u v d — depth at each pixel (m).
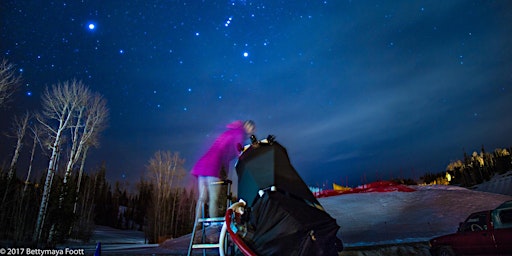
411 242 6.89
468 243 6.15
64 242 15.24
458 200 11.95
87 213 27.28
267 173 2.66
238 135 4.51
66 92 16.97
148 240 24.12
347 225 9.52
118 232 31.89
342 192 15.80
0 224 13.48
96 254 3.90
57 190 15.12
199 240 8.52
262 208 2.47
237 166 2.97
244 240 2.49
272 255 2.34
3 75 15.40
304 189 2.72
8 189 14.89
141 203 43.47
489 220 6.09
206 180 4.55
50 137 16.28
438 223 9.09
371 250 6.27
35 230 13.76
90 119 18.08
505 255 5.69
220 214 4.50
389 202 12.60
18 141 18.08
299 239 2.33
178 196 31.98
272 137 3.01
